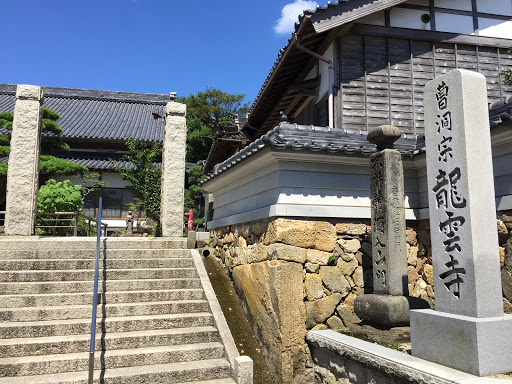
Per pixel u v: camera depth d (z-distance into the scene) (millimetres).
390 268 4504
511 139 4430
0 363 4324
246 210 6539
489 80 8859
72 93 27719
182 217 8109
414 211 5852
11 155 7535
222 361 4922
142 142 20500
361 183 5637
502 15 9125
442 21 8805
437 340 3299
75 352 4758
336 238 5457
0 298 5375
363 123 8148
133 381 4406
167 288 6277
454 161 3426
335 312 5270
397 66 8500
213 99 31125
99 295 5699
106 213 19438
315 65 9180
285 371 4809
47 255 6543
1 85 26453
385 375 3592
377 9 7836
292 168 5312
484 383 2705
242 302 6184
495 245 3268
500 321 3025
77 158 20484
